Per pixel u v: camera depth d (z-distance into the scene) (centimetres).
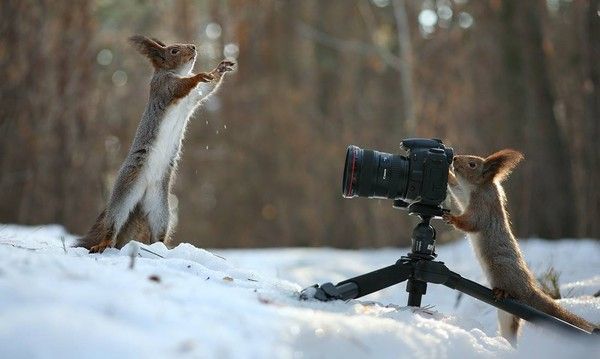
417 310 579
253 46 3109
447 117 2317
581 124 1955
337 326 452
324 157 3183
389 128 3253
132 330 393
